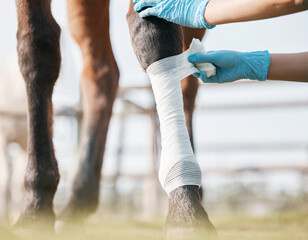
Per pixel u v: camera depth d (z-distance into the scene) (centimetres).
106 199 1087
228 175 1105
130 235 388
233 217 732
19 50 299
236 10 255
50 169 289
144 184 1108
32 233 271
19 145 1169
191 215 240
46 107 295
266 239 353
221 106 1089
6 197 1080
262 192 1087
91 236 382
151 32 269
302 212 730
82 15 434
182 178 253
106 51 450
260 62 311
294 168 1080
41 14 298
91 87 445
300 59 313
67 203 420
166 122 266
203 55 285
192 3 271
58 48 304
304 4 237
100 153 436
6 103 1120
